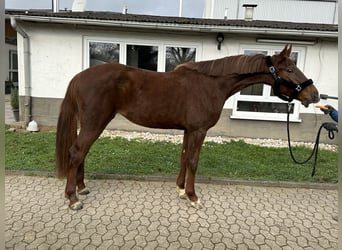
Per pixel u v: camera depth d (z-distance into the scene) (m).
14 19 5.41
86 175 3.41
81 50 5.98
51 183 3.21
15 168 3.52
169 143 5.29
